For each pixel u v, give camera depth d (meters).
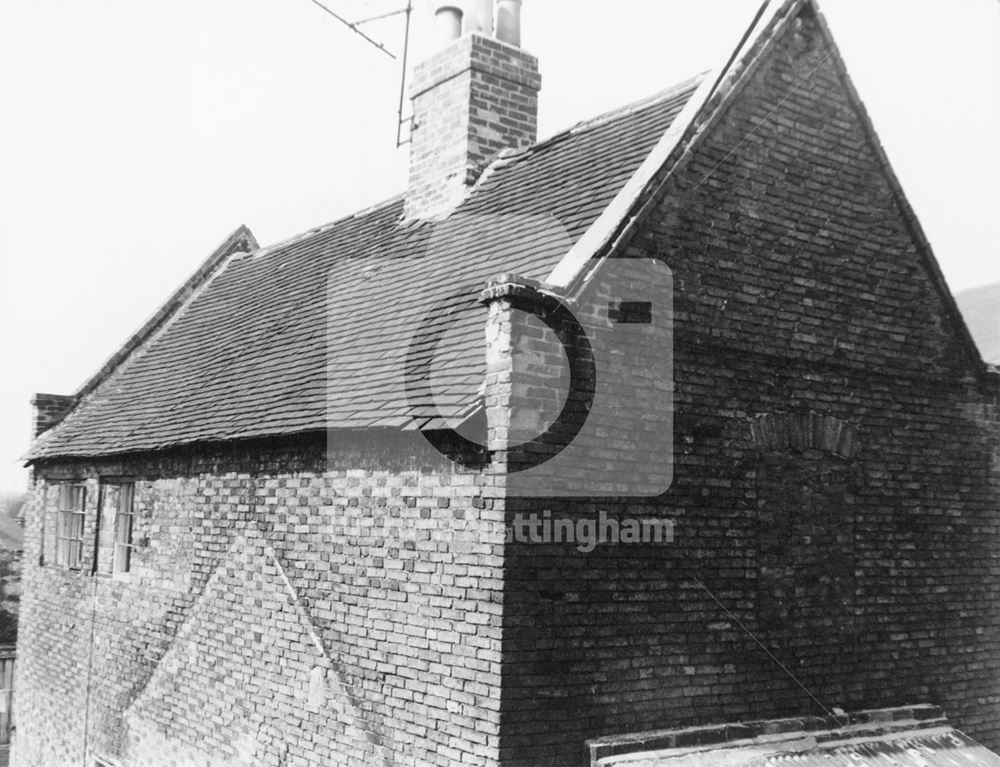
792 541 7.70
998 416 9.18
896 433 8.44
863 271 8.39
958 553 8.71
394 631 7.20
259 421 8.74
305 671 8.09
